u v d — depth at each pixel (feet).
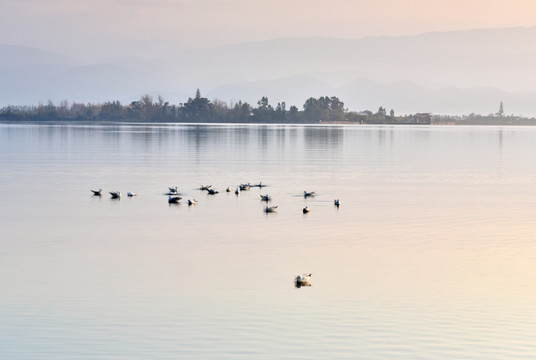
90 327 139.64
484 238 219.41
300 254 195.72
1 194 313.12
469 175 414.82
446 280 170.40
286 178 387.14
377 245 208.23
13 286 163.73
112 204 285.02
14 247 203.82
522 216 261.65
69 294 158.20
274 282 167.84
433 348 131.44
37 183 355.15
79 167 441.27
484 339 135.23
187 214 261.24
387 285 166.09
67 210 269.64
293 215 260.42
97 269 178.70
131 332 137.49
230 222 244.83
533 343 133.49
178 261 187.11
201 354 128.57
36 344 132.05
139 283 166.40
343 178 390.63
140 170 424.87
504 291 162.09
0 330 137.90
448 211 272.92
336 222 245.86
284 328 139.64
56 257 191.31
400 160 524.52
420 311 148.77
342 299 155.74
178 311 148.05
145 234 222.89
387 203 293.84
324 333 137.49
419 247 205.77
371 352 129.80
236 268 180.04
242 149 629.51
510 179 393.29
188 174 403.54
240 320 143.43
